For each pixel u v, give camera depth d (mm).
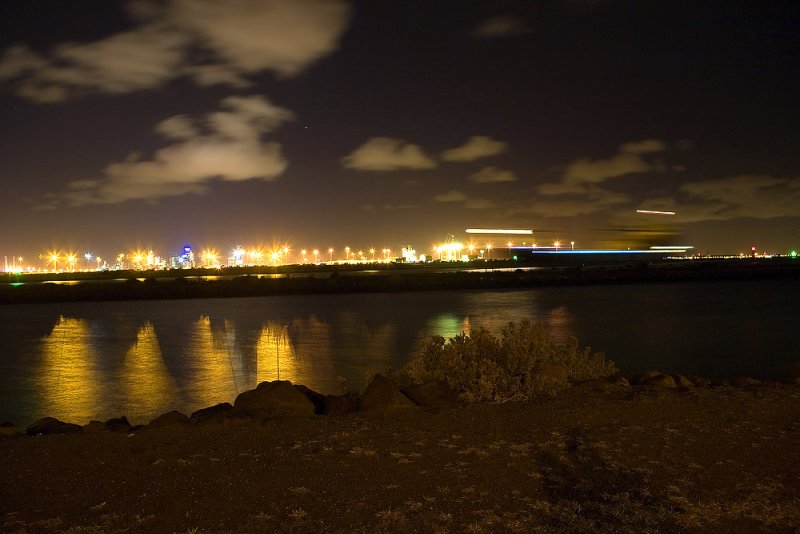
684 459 7148
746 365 20641
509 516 5543
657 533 5281
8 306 54688
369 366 20672
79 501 5828
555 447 7520
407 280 77375
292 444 7598
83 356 24359
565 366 12547
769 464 7008
